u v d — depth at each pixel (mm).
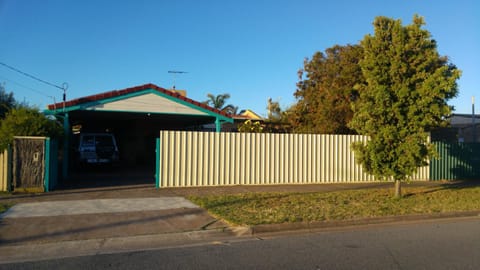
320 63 27797
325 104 23188
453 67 19500
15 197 12062
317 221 9469
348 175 17484
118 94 18234
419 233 9000
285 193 13711
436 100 12156
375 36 12547
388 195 13531
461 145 19828
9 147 12766
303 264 6621
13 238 7906
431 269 6414
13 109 14070
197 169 15281
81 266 6484
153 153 28219
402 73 12195
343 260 6859
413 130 12336
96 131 31469
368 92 12547
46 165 13125
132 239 8109
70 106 17297
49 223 8992
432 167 19078
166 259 6879
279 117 33781
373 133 12828
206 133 15438
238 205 11227
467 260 6906
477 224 10086
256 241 8195
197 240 8289
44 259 6871
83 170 21250
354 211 10688
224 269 6348
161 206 11086
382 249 7594
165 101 19156
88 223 9094
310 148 16969
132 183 15844
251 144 16078
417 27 12305
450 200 12750
